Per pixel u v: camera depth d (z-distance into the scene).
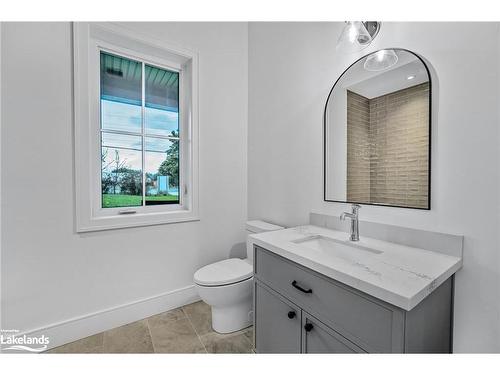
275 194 2.05
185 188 2.17
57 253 1.54
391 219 1.25
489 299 0.94
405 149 1.18
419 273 0.85
